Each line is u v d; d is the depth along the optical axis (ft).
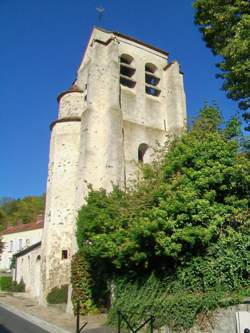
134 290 40.52
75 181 69.21
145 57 84.23
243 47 35.70
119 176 63.05
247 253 35.04
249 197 39.68
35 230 135.44
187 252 36.29
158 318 34.40
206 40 45.27
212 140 41.27
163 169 43.32
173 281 36.76
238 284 33.81
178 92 80.38
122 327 39.04
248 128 44.24
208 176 38.11
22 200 225.35
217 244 35.68
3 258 146.30
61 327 41.88
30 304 68.23
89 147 65.36
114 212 44.68
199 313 31.19
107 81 72.23
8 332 38.99
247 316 25.75
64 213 67.26
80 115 76.18
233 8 39.81
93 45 74.79
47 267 64.44
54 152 71.67
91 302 51.57
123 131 72.28
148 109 78.54
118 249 39.09
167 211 36.29
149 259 39.45
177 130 74.49
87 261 51.72
